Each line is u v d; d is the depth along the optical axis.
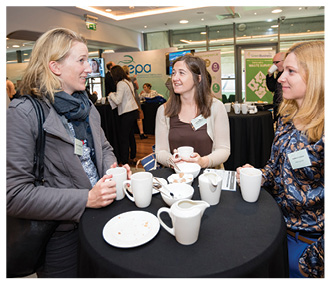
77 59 1.13
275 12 6.38
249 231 0.81
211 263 0.67
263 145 3.26
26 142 0.99
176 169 1.28
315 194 1.03
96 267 0.70
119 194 1.05
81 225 0.88
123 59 7.53
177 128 1.75
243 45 7.65
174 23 7.23
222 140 1.70
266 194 1.08
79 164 1.13
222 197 1.06
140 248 0.74
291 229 1.11
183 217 0.71
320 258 0.90
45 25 5.23
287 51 1.13
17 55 8.37
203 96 1.68
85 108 1.21
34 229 0.99
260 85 5.70
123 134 4.10
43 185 1.10
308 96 1.03
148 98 6.46
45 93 1.07
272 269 0.74
